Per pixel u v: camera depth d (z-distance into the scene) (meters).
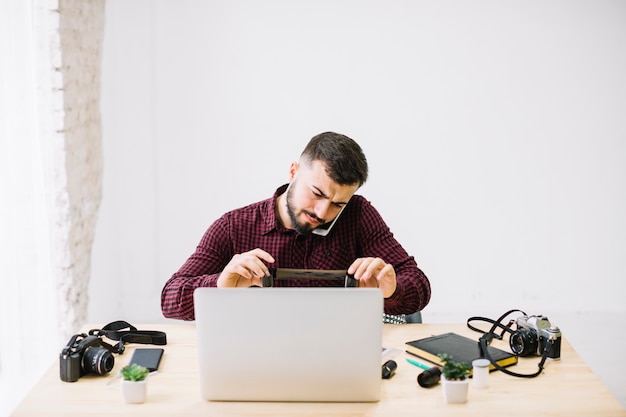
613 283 4.52
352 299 1.61
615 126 4.41
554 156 4.44
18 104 3.05
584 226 4.49
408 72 4.39
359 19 4.37
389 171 4.47
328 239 2.31
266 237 2.29
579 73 4.38
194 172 4.48
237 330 1.63
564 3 4.34
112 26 4.33
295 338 1.63
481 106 4.41
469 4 4.35
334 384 1.66
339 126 4.44
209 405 1.67
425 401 1.69
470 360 1.86
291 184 2.13
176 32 4.38
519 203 4.47
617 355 3.80
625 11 4.34
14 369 3.05
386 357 1.95
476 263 4.52
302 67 4.40
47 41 3.31
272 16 4.37
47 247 3.28
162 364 1.92
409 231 4.51
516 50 4.38
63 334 3.46
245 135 4.45
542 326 1.97
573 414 1.64
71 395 1.72
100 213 4.13
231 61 4.40
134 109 4.42
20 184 3.07
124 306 4.55
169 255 4.54
